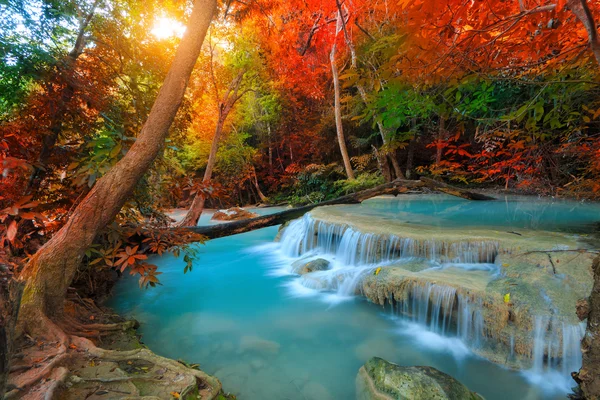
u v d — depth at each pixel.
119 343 2.91
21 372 1.93
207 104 15.21
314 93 15.88
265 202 18.19
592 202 7.78
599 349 1.50
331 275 4.95
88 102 4.11
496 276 3.50
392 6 1.63
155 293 4.98
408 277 3.78
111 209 2.80
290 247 7.26
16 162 2.21
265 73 13.89
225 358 3.19
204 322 3.98
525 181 6.46
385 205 8.78
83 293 4.15
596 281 1.52
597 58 1.10
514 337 2.85
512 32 1.68
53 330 2.41
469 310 3.18
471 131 9.82
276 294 4.87
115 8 4.34
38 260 2.55
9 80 3.46
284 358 3.19
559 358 2.65
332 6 10.86
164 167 4.62
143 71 5.01
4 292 1.16
